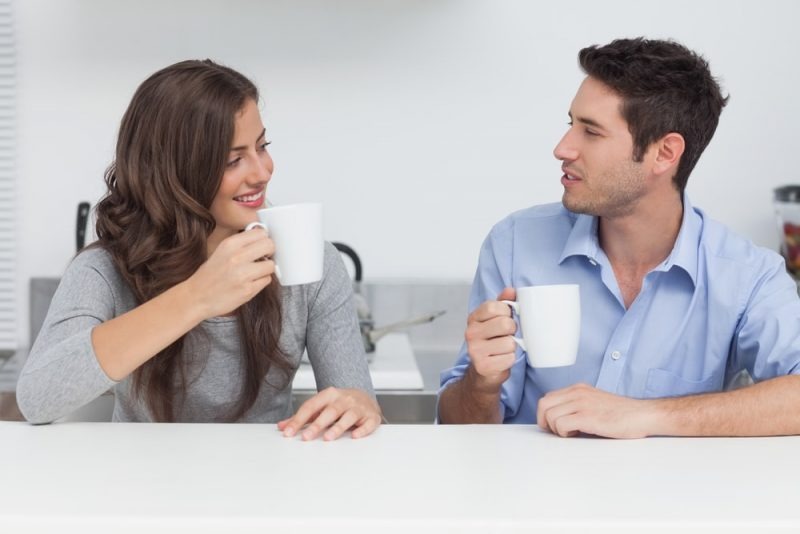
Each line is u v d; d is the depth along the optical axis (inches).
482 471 38.4
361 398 47.3
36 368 48.1
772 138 109.3
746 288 60.2
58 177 110.6
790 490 35.9
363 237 111.0
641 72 56.6
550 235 64.6
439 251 111.1
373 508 33.5
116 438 43.3
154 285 56.6
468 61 109.0
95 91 109.7
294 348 62.4
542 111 109.6
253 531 32.4
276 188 110.3
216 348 59.1
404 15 108.3
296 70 109.2
